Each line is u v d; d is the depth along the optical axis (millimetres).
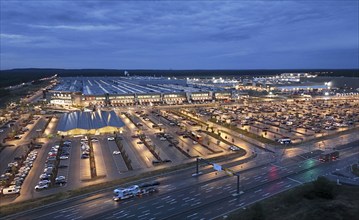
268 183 76500
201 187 74250
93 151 103438
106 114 158375
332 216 57656
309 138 123375
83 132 126688
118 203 66125
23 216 60438
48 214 61344
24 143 113562
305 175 81688
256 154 101188
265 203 64875
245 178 79875
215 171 84812
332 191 68125
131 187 70500
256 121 160000
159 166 88750
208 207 63938
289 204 64000
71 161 93188
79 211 62656
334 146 110375
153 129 138375
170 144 111500
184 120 160625
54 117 166375
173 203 65938
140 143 112438
